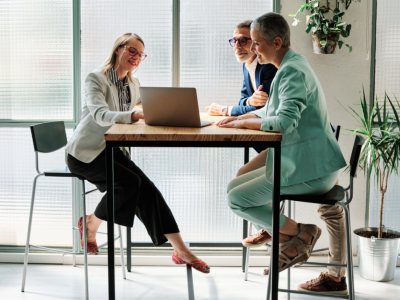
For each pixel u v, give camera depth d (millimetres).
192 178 3115
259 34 1969
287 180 1991
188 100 1757
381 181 2738
